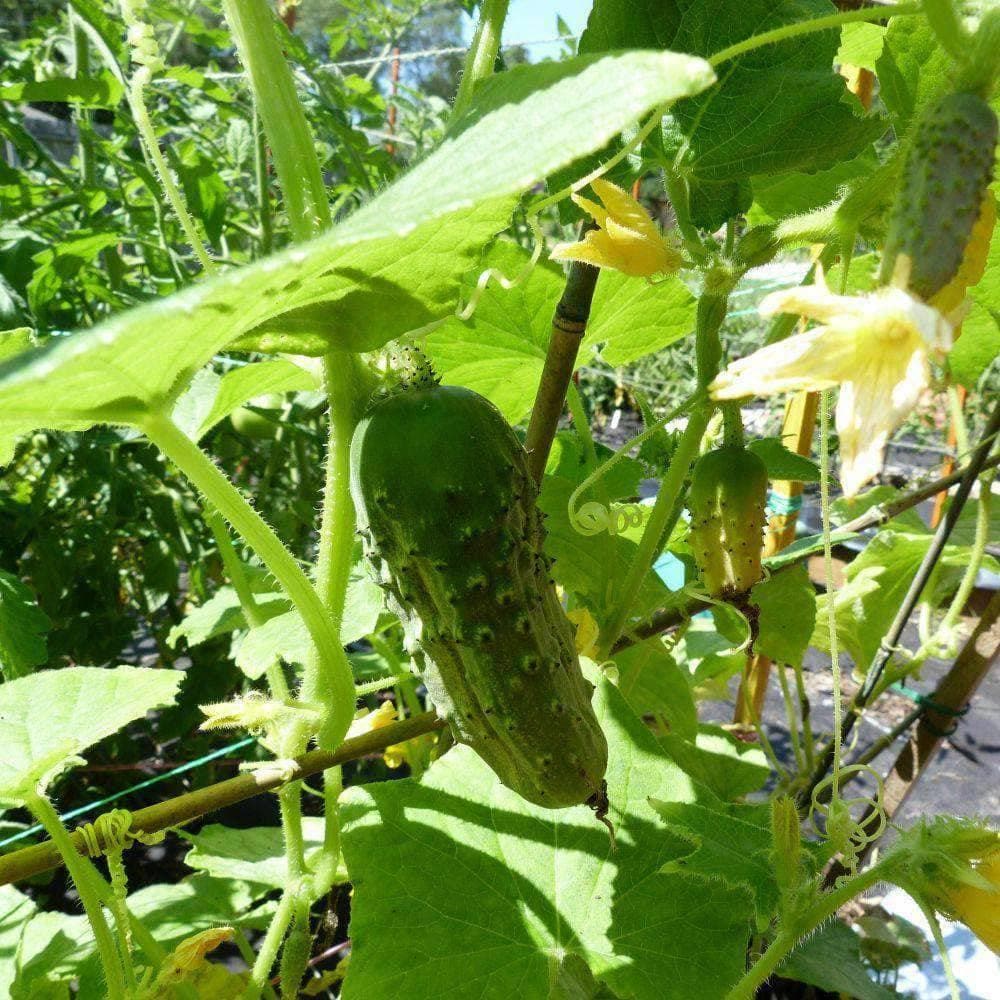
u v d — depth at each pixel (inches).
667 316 14.9
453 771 10.8
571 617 11.7
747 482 9.8
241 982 11.5
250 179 33.6
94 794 25.9
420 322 7.5
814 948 13.9
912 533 17.9
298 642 10.7
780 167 10.3
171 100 31.0
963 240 5.1
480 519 7.4
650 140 10.4
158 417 6.6
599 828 10.5
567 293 10.2
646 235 7.9
